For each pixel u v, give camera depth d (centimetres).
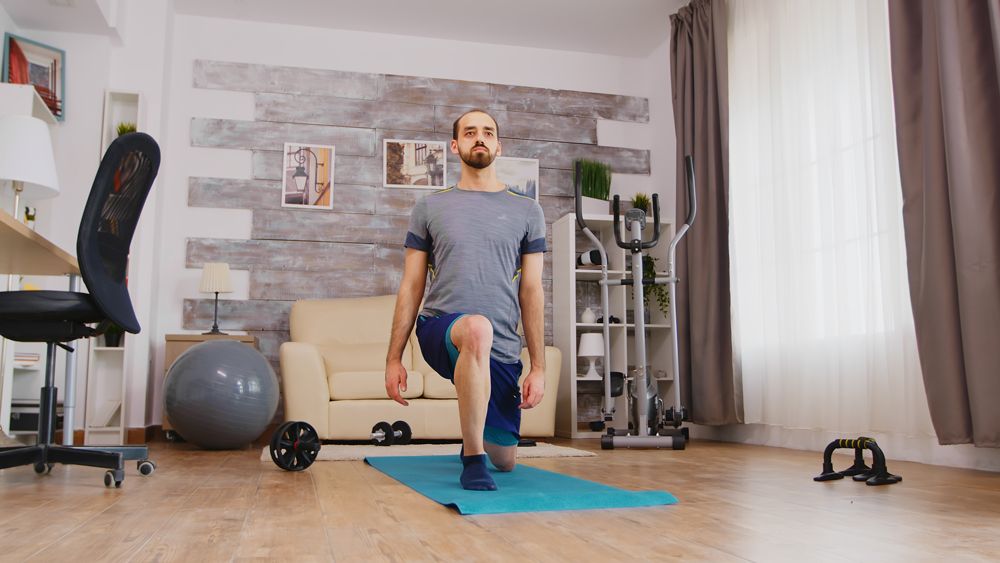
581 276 554
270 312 525
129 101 499
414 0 523
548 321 563
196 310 516
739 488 233
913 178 313
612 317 548
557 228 559
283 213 536
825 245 379
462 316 221
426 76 574
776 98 423
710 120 480
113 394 473
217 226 526
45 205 465
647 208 559
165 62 512
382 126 560
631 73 610
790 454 372
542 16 548
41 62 469
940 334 295
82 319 261
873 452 249
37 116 442
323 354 472
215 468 298
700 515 177
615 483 246
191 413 386
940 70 294
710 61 485
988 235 279
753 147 451
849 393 359
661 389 532
